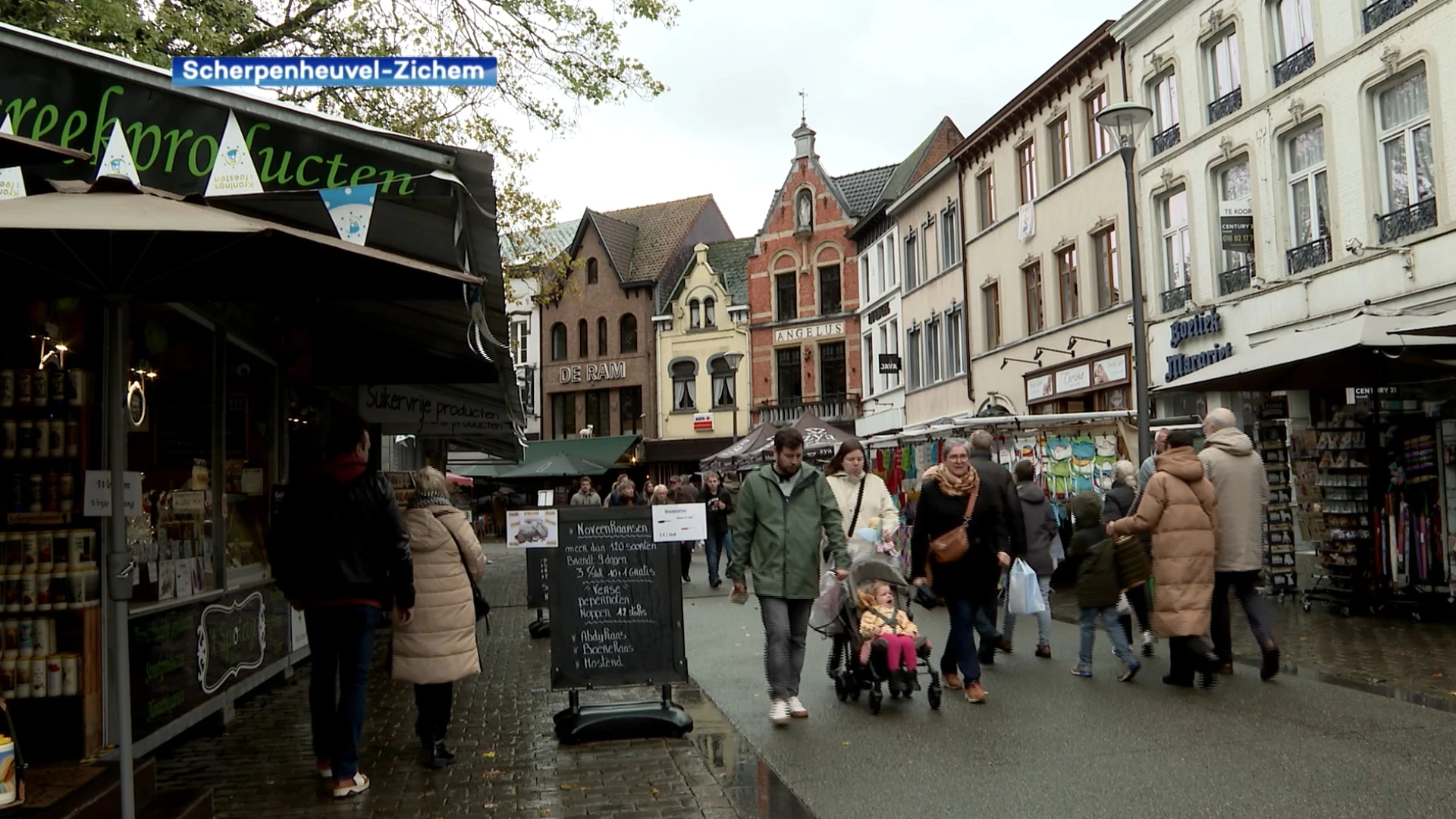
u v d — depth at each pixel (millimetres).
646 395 50688
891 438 19703
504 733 7574
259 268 5414
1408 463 12234
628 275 52094
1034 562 10766
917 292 37688
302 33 13484
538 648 12133
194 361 7746
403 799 5922
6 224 3951
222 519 8031
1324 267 18672
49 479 6262
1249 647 10430
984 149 31547
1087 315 26031
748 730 7562
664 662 7543
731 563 7902
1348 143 18250
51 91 5723
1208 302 21812
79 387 6281
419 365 11109
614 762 6672
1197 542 8391
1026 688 8719
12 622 6074
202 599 7449
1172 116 23234
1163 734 6961
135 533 6617
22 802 4629
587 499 24047
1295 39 19641
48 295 6172
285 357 9844
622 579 7590
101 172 5730
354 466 6270
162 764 6805
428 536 6688
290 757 6945
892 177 44719
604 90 14641
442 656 6570
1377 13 17547
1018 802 5633
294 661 9852
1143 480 11297
